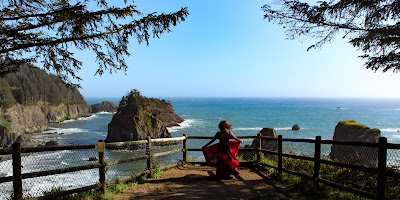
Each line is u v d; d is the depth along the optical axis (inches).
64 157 864.9
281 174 264.4
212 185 241.8
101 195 213.3
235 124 2486.5
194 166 335.3
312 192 210.2
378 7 182.7
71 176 549.6
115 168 608.1
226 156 260.7
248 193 214.5
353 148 408.2
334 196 195.2
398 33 180.2
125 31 181.6
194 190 226.7
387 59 183.2
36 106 3243.1
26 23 164.9
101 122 3255.4
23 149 168.7
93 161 811.4
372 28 191.3
